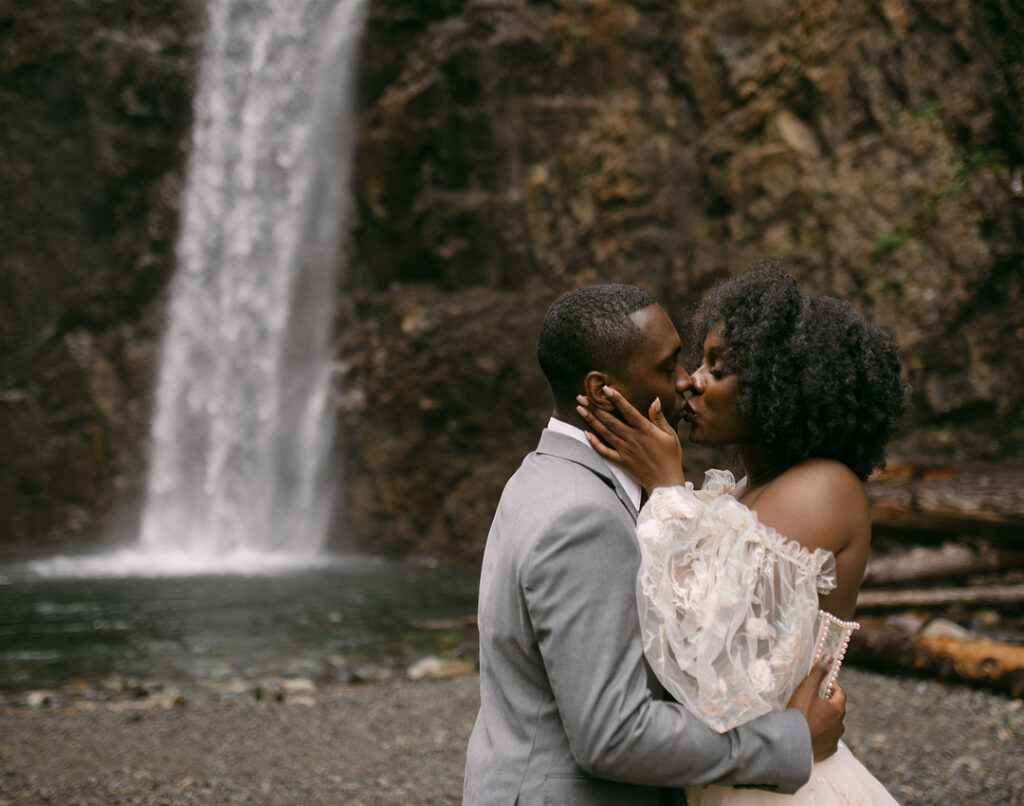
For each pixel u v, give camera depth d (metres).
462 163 17.41
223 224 19.78
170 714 5.25
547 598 1.54
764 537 1.62
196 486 18.78
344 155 18.81
